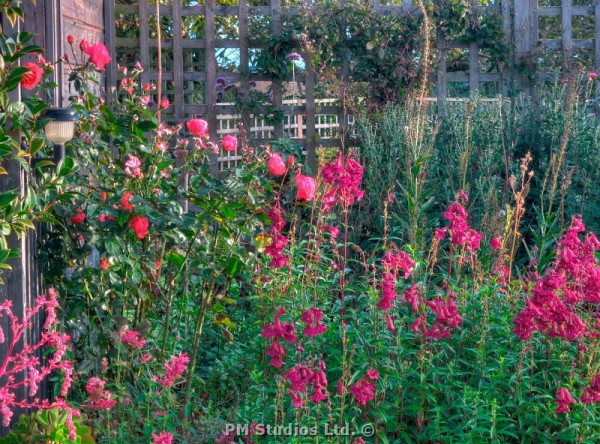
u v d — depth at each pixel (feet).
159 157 11.81
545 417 10.09
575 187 21.94
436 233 12.28
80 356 12.21
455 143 22.77
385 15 25.48
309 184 11.75
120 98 24.30
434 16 25.57
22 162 9.79
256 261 12.48
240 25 25.68
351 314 11.76
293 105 25.73
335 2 25.36
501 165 22.90
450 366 10.64
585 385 10.37
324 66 24.99
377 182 22.39
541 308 9.80
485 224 16.57
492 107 23.21
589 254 10.27
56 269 11.13
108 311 11.37
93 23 22.50
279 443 9.90
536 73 25.95
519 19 25.94
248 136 25.72
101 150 12.18
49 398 11.19
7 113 9.86
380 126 24.27
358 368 10.89
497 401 10.57
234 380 12.55
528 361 10.78
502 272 12.17
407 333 11.25
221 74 25.88
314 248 12.89
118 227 11.29
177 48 25.70
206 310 12.53
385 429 10.66
